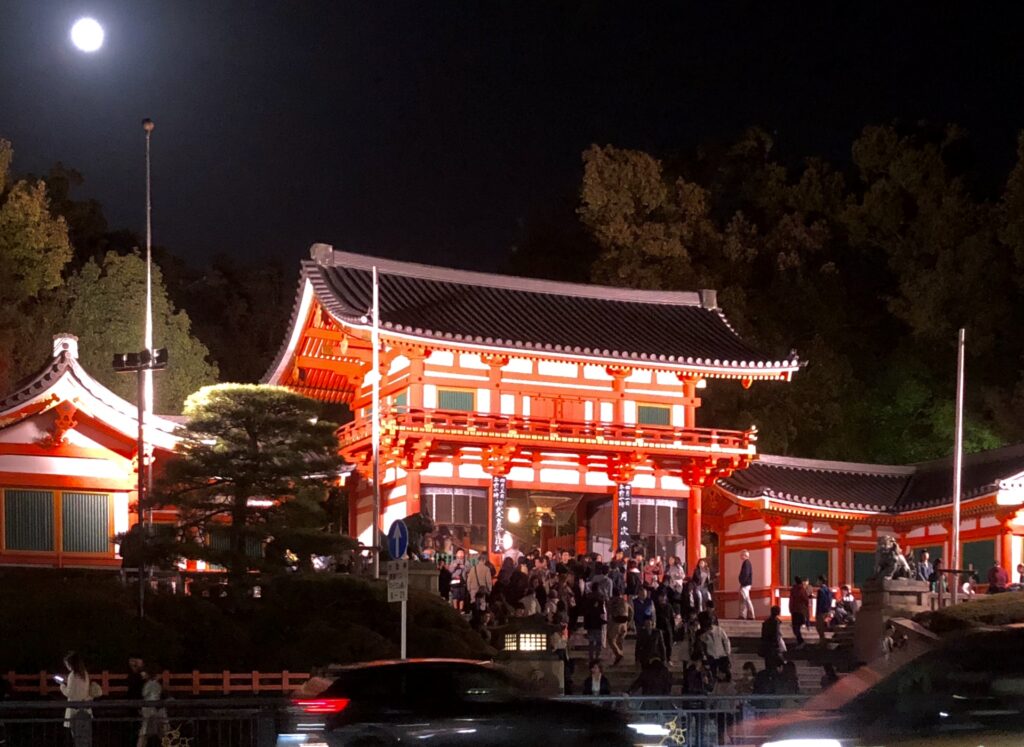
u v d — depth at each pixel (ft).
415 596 111.34
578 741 58.03
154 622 98.32
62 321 197.36
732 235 253.44
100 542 129.18
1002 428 219.61
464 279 180.65
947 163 266.98
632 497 175.42
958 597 144.25
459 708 57.06
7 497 126.31
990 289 233.96
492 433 162.50
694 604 130.11
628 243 244.42
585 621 111.04
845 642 139.85
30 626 94.63
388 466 168.55
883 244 258.98
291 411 109.60
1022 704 38.68
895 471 195.52
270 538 108.78
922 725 39.32
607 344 171.83
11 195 195.93
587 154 247.91
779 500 176.86
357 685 57.06
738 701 71.20
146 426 129.08
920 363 239.30
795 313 249.14
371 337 157.07
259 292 271.28
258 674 93.04
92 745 72.90
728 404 226.58
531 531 186.50
